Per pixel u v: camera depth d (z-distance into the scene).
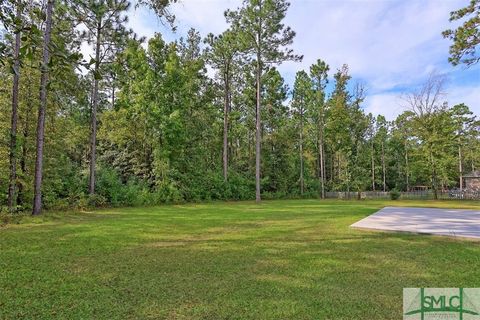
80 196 13.72
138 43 14.36
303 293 3.24
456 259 4.69
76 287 3.43
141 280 3.69
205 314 2.70
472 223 8.43
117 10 13.09
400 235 6.73
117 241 6.18
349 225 8.23
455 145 24.81
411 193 29.09
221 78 24.62
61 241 6.17
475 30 9.84
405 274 3.92
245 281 3.65
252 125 27.98
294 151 30.83
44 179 12.69
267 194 25.78
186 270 4.12
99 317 2.63
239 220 9.67
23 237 6.61
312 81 28.52
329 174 35.53
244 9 19.42
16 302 2.98
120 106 19.16
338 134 27.84
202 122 23.06
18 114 12.08
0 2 1.98
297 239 6.36
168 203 18.00
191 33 22.80
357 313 2.73
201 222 9.17
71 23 11.13
